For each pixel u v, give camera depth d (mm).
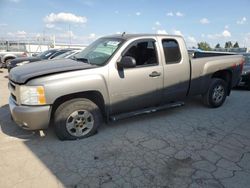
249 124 4988
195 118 5305
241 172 3244
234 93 7965
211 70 5652
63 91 3791
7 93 7832
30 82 3707
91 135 4316
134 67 4445
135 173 3207
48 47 28188
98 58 4457
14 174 3176
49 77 3760
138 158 3588
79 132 4191
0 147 3912
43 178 3096
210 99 5887
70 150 3816
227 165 3410
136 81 4469
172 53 4965
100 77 4082
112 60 4242
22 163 3439
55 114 4020
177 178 3104
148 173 3207
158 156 3648
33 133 4441
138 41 4555
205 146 3984
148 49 4672
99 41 5121
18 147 3918
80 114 4137
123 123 4941
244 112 5773
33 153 3723
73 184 2980
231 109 6008
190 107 6090
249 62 9055
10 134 4406
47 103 3736
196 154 3717
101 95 4172
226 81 6289
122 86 4336
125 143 4066
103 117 4562
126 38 4570
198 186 2945
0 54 15852
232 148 3924
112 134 4414
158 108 4949
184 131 4590
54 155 3664
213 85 5801
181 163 3457
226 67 5961
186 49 5180
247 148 3930
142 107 4785
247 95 7648
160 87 4809
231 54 6551
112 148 3889
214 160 3545
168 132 4531
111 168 3322
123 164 3422
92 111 4203
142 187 2928
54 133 4438
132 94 4488
